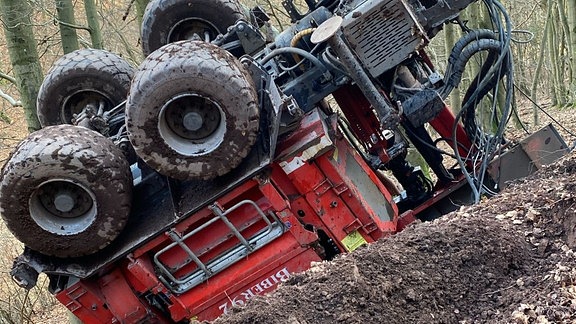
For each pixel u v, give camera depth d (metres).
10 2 6.19
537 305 3.17
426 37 4.84
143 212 4.94
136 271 4.85
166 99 4.38
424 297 3.39
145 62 4.45
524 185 4.73
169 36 6.37
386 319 3.22
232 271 4.93
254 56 5.35
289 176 4.71
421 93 5.05
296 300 3.39
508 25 5.28
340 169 4.80
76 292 4.96
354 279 3.42
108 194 4.61
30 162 4.49
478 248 3.71
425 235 3.88
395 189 5.96
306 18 5.26
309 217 4.85
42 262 4.89
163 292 4.93
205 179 4.59
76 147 4.54
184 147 4.52
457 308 3.40
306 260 4.87
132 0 7.74
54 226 4.70
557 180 4.49
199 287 4.96
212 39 6.37
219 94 4.36
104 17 12.27
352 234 4.89
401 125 5.58
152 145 4.48
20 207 4.60
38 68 6.42
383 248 3.81
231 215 4.82
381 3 4.78
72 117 6.19
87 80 6.09
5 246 11.09
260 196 4.79
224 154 4.50
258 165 4.58
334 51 4.71
